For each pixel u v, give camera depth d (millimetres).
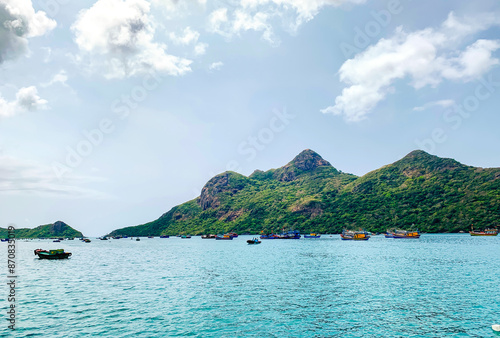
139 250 146500
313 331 28734
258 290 45000
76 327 29688
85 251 143875
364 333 28266
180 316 33000
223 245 177875
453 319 31703
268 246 154250
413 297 40125
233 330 28984
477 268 63719
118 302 38688
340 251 111375
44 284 51281
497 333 28109
